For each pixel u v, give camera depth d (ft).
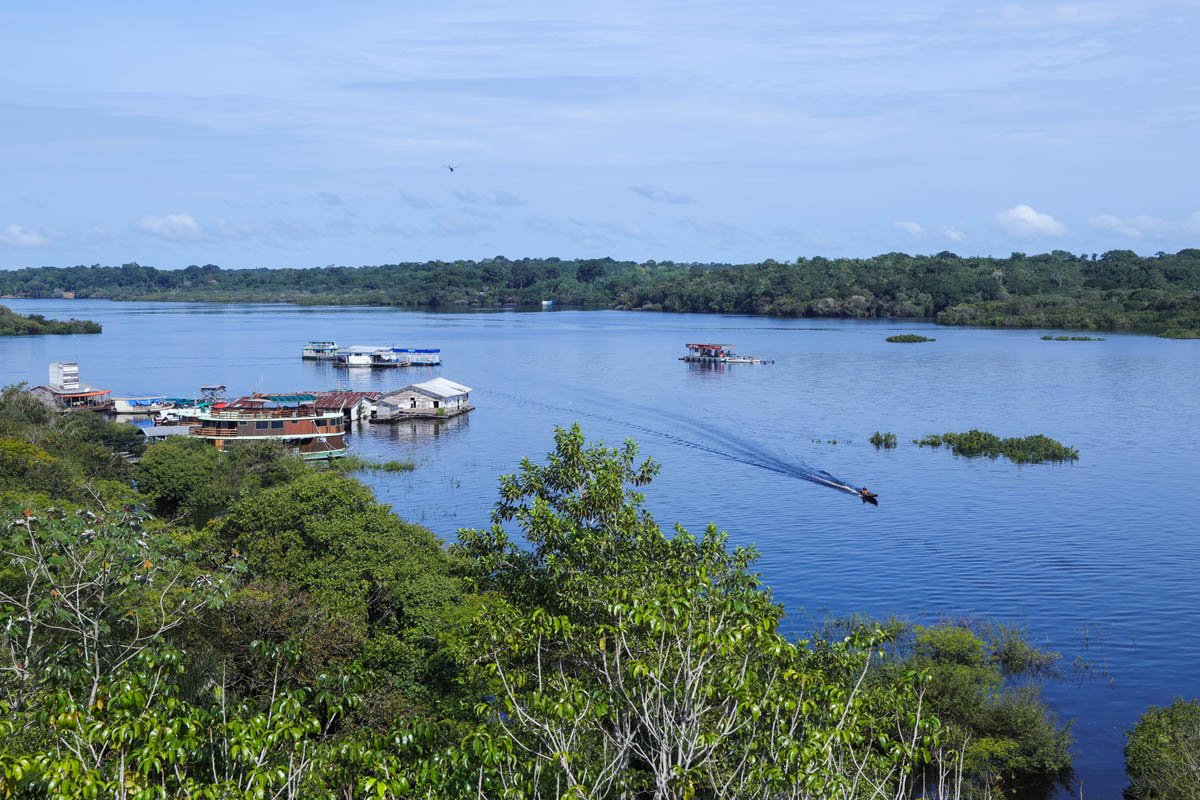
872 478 365.61
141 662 84.99
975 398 556.51
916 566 260.01
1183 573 252.62
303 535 185.88
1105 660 201.16
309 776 74.84
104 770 73.77
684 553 112.27
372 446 447.83
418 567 175.22
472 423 508.12
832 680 93.04
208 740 77.15
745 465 390.63
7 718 76.79
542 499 116.37
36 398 431.02
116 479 323.37
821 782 67.51
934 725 85.76
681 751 68.69
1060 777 158.92
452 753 75.05
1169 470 371.76
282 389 629.92
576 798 66.69
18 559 105.40
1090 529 293.84
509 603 104.99
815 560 265.95
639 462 394.93
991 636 209.97
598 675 85.76
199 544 190.49
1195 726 151.94
